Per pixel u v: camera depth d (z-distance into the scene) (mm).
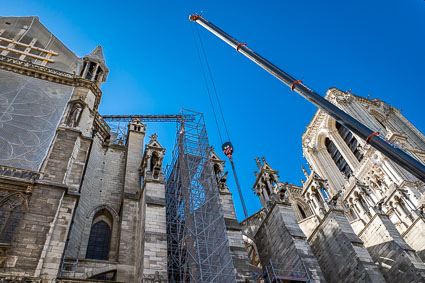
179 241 30891
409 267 31359
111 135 44875
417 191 46844
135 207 30359
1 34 43062
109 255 28062
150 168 31891
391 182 52750
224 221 30609
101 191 33969
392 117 79375
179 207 34906
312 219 40062
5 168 24359
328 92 79438
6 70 34156
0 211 22078
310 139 85125
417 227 38844
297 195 62156
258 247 36031
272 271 29812
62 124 29781
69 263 23312
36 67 36312
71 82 36062
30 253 20031
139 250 25609
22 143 27453
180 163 36062
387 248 34031
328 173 74688
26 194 23344
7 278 18312
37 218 21844
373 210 37562
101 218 32062
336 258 32812
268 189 38312
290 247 30422
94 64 42188
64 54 43312
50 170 25438
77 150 28578
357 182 46969
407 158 20125
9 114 29641
